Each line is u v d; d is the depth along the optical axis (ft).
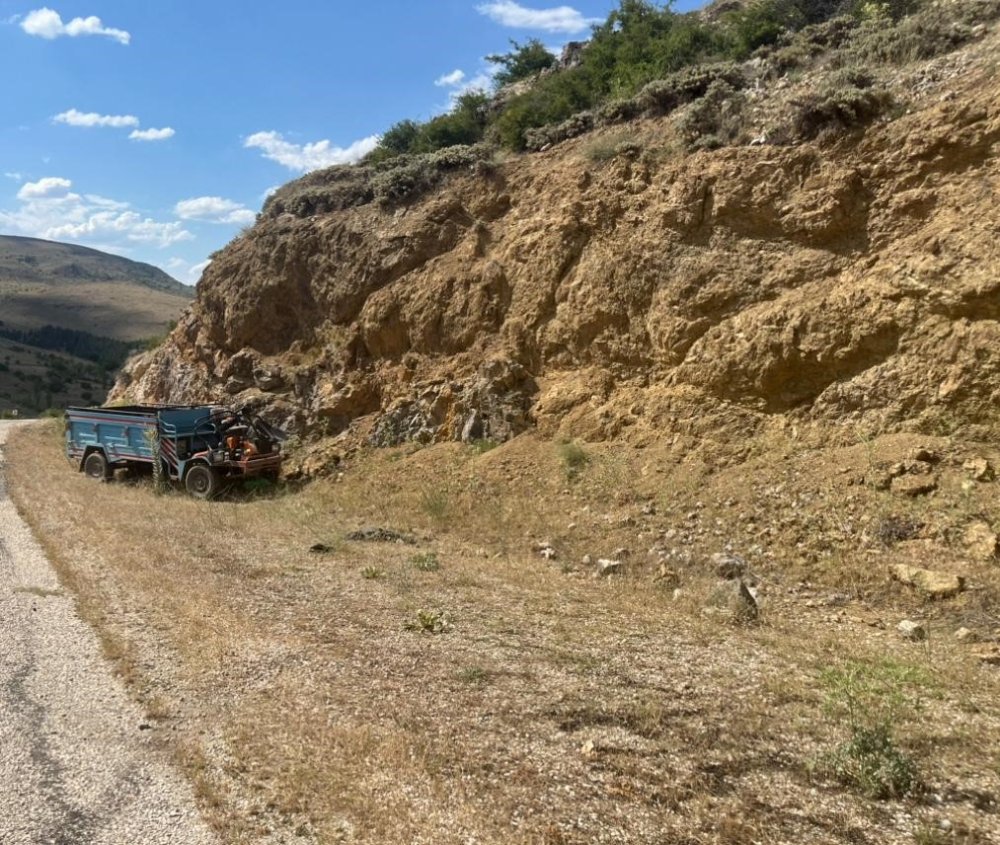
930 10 40.45
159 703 17.69
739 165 38.65
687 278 38.70
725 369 36.14
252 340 63.67
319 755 14.94
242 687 18.44
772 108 40.78
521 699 17.47
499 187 53.01
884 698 17.21
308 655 20.22
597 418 40.45
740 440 34.83
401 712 16.80
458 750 15.07
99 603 25.04
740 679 18.51
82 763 15.14
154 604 24.71
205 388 66.44
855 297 32.71
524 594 26.17
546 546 32.81
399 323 52.75
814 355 33.47
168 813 13.34
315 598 25.54
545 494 37.65
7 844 12.44
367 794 13.52
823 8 50.31
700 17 64.18
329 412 53.78
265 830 12.72
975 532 25.48
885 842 11.98
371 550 32.65
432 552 32.71
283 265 61.72
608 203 44.42
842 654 20.10
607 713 16.69
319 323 59.31
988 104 31.94
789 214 36.37
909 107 34.88
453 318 49.75
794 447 32.96
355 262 56.90
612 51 58.90
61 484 50.90
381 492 43.16
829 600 25.20
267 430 52.01
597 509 34.99
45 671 19.76
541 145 53.98
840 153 35.76
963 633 21.52
